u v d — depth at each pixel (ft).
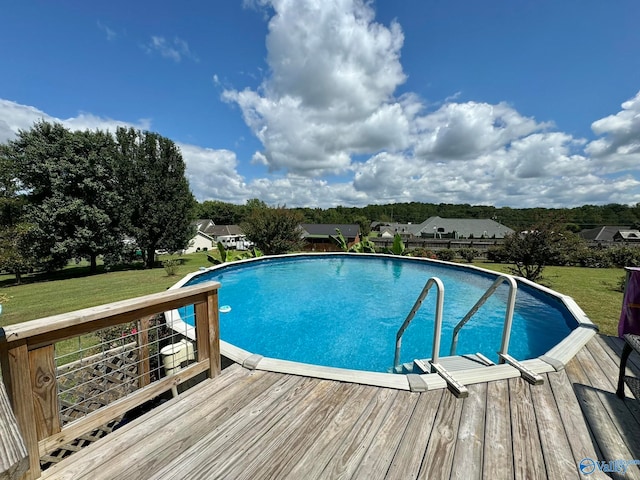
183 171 72.74
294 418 6.18
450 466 5.02
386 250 50.57
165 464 4.98
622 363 7.02
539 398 7.01
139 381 10.04
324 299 24.68
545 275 39.24
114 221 67.51
